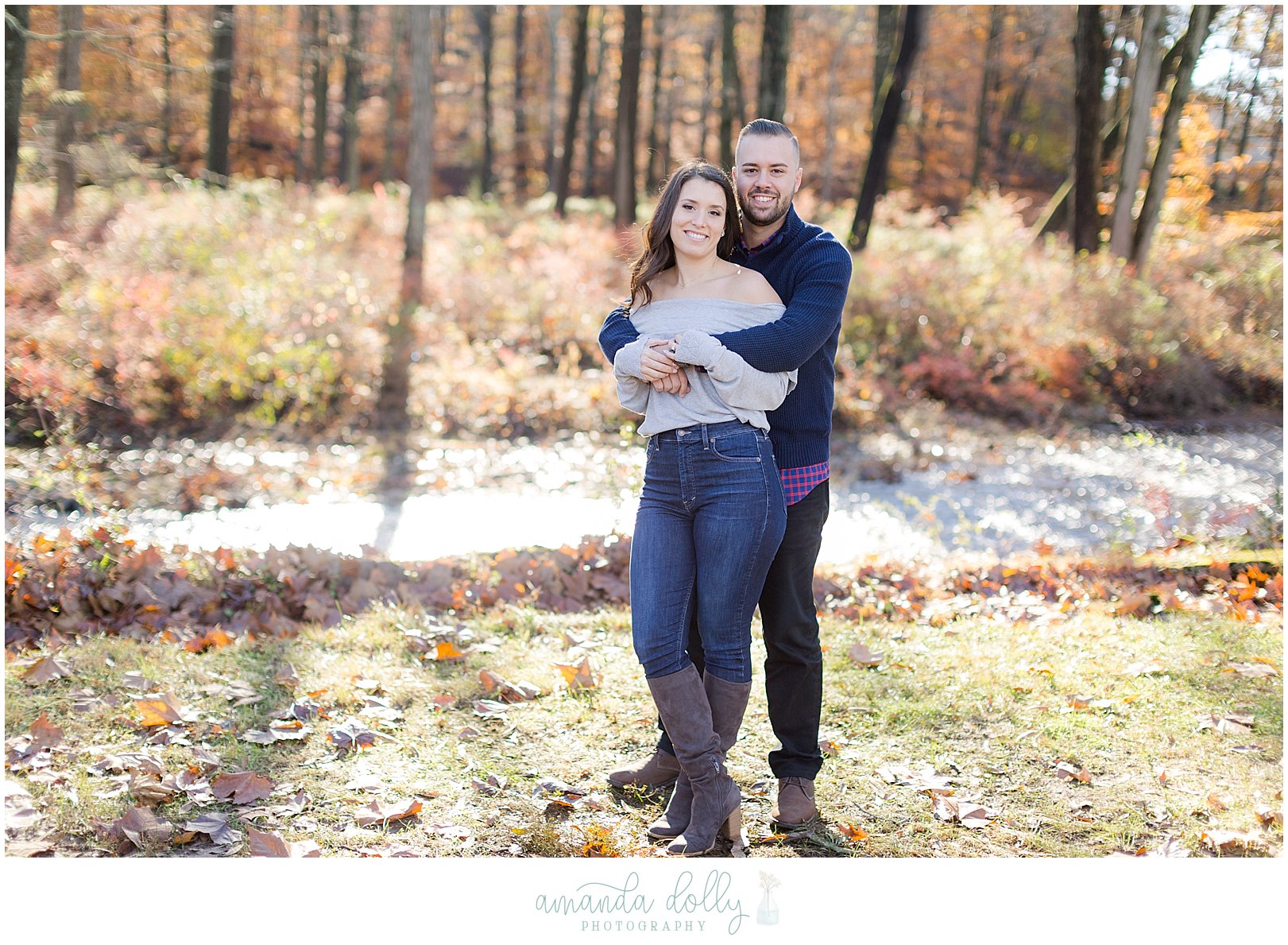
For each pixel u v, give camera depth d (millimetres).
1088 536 6523
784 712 2865
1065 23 24750
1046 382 11281
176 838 2689
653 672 2537
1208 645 4117
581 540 5293
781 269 2816
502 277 12422
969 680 3807
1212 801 2930
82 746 3125
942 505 7395
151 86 17000
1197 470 8766
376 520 6566
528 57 29953
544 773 3104
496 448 8695
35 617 4195
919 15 13266
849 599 4785
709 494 2564
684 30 26938
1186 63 14219
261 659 3904
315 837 2734
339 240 13336
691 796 2764
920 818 2904
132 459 7867
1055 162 27922
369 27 26422
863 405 9938
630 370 2580
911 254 13453
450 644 4004
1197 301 12742
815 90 27406
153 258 10383
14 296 8938
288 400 9258
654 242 2738
